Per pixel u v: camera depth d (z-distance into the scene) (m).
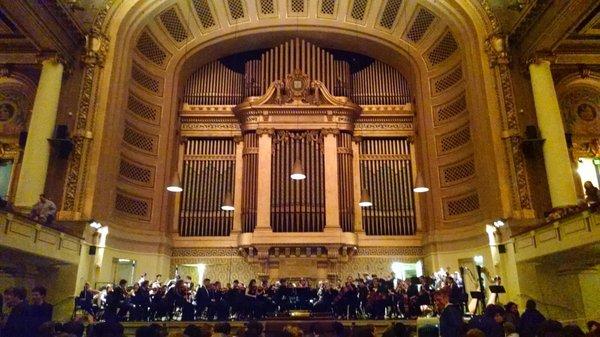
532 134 13.73
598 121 15.38
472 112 15.31
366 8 17.53
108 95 14.39
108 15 14.99
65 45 14.04
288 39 18.94
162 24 16.70
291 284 13.21
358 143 17.86
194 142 17.94
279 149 17.22
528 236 12.03
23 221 9.77
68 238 11.87
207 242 16.52
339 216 16.48
